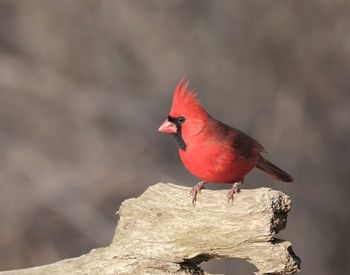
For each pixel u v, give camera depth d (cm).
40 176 1420
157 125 1523
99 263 579
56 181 1405
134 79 1592
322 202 1366
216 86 1541
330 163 1385
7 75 1555
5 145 1499
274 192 538
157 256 562
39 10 1592
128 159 1470
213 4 1573
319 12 1428
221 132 623
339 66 1417
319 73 1419
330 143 1399
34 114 1550
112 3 1594
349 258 1331
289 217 1351
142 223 574
